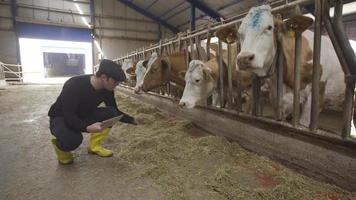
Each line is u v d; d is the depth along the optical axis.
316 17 2.01
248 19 2.21
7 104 6.47
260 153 2.61
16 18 15.52
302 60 2.50
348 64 1.94
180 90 4.70
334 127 3.38
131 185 2.05
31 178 2.19
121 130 3.65
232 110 3.07
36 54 16.50
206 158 2.49
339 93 2.87
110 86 2.33
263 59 2.16
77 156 2.70
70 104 2.24
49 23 16.47
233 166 2.28
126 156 2.62
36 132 3.69
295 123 2.23
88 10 17.64
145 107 5.45
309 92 2.56
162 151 2.66
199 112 3.72
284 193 1.82
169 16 18.03
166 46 5.37
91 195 1.90
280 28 2.29
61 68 24.62
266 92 3.16
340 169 1.87
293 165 2.24
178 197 1.85
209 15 14.05
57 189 2.00
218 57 3.17
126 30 18.75
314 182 1.97
